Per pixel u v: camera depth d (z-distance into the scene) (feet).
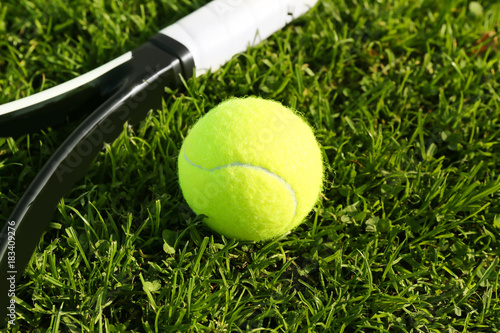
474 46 2.00
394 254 1.64
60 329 1.58
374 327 1.59
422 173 1.76
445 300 1.64
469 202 1.71
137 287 1.63
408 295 1.64
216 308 1.59
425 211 1.72
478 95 1.89
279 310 1.61
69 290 1.60
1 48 1.94
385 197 1.74
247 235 1.60
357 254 1.65
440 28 2.02
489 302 1.61
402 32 2.01
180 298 1.58
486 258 1.69
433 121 1.86
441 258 1.69
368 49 1.96
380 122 1.86
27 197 1.53
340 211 1.70
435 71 1.93
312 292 1.63
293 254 1.68
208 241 1.64
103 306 1.58
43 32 1.97
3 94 1.83
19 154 1.74
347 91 1.89
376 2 2.07
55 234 1.67
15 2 1.99
